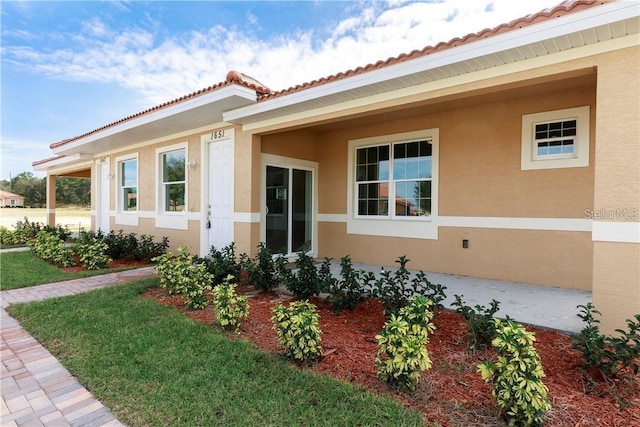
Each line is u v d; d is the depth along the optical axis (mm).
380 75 4734
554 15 3406
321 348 3283
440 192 7043
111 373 2992
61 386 2854
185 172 9094
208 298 5293
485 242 6508
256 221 7496
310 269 5141
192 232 8852
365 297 4762
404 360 2541
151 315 4496
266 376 2904
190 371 3000
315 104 5898
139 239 10156
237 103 6535
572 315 4324
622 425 2227
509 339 2324
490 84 4234
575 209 5656
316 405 2480
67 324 4168
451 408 2426
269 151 7859
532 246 6031
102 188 12961
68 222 25828
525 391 2127
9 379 2975
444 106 6590
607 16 3160
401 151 7699
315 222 9086
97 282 6512
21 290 5930
